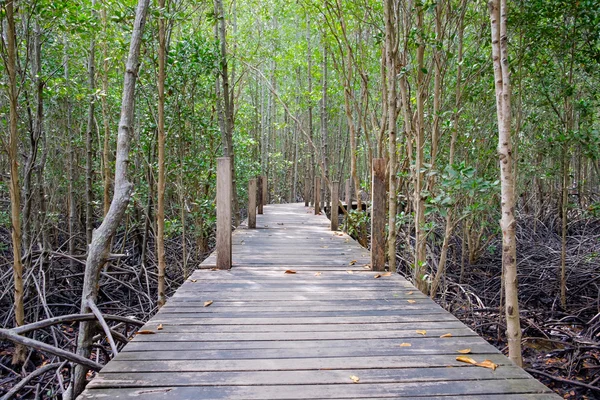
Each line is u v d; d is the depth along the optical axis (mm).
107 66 6629
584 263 7020
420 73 4406
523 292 6582
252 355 2189
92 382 1865
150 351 2234
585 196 10070
